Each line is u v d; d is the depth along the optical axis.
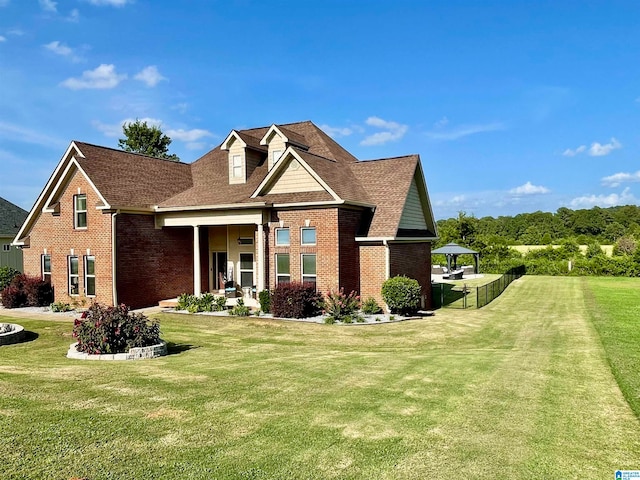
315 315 20.84
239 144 25.80
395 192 23.67
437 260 56.00
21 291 25.05
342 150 30.28
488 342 16.25
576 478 5.64
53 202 24.73
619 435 6.89
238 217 22.67
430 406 8.10
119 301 22.62
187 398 8.36
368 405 8.12
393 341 16.38
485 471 5.77
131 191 23.95
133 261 23.34
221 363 11.70
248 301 23.31
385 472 5.71
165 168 28.08
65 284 24.70
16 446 6.22
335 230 20.70
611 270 46.16
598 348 13.93
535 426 7.20
